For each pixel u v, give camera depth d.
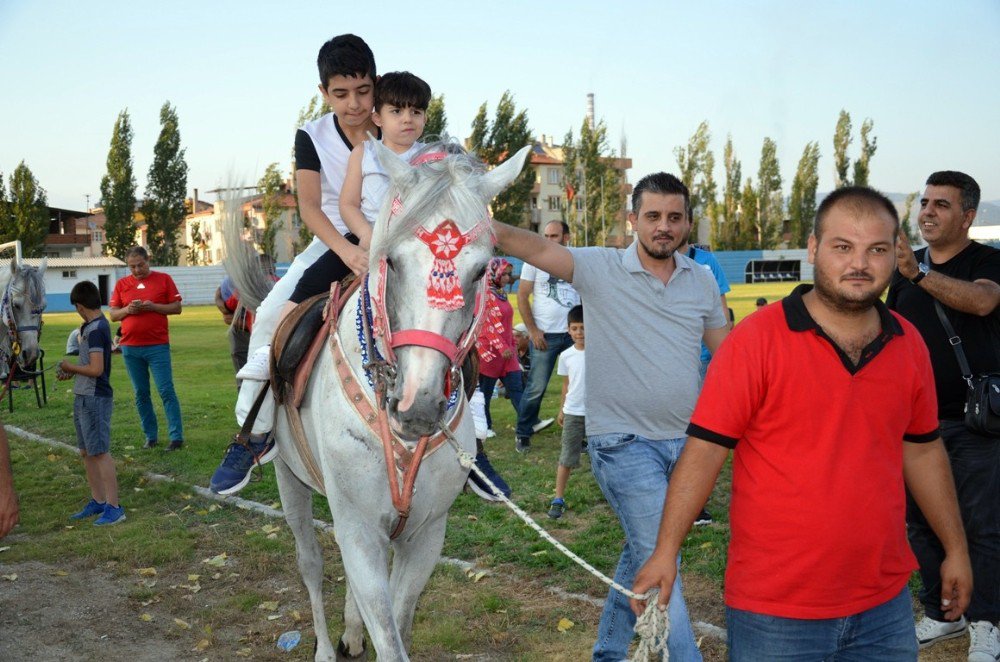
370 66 3.63
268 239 44.66
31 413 11.39
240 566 5.46
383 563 3.05
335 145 3.69
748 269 59.16
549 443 8.94
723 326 3.73
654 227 3.45
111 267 51.22
